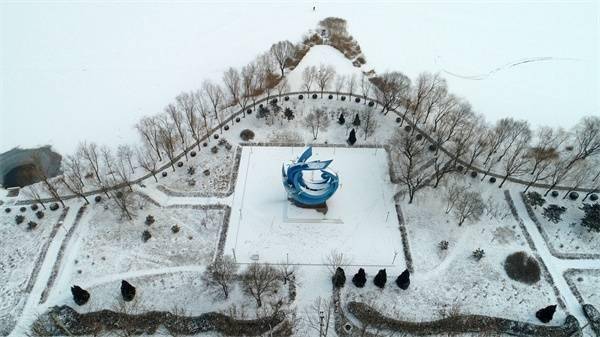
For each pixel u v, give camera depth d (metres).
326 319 87.38
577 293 92.81
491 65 149.12
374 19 166.75
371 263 96.56
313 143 122.00
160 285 93.44
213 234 102.19
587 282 94.69
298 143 121.88
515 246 100.50
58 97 138.38
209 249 99.44
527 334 86.12
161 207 108.06
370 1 175.00
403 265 96.38
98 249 100.00
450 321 86.50
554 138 115.06
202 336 85.56
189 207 107.94
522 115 131.25
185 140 122.25
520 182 112.81
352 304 88.56
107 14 172.50
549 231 103.38
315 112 128.38
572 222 104.94
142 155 118.31
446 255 98.81
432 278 94.56
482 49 155.50
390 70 144.62
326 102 131.88
